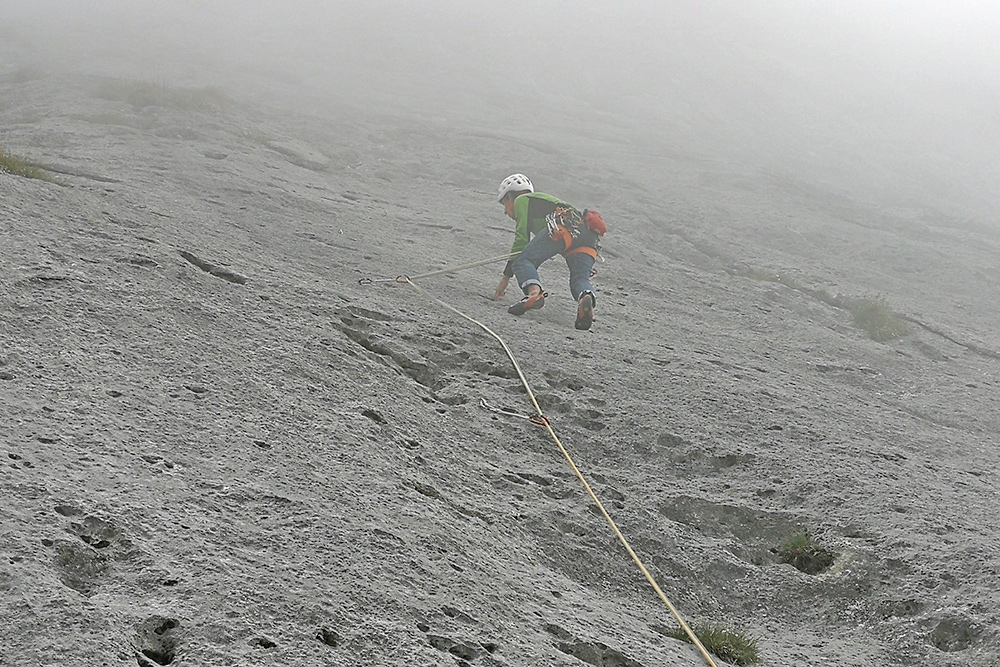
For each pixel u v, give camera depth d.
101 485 3.26
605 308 9.17
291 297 6.20
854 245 17.50
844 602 4.32
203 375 4.50
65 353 4.24
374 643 2.79
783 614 4.27
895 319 11.84
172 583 2.81
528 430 5.41
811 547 4.76
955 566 4.43
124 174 10.43
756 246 15.97
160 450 3.67
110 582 2.78
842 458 5.85
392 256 9.04
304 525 3.37
